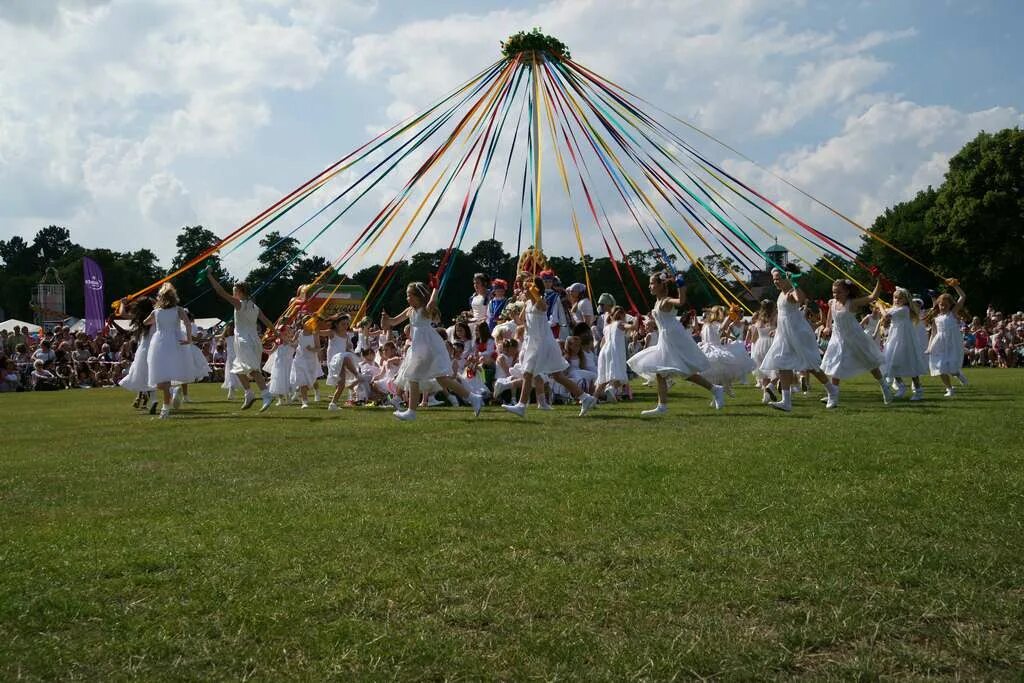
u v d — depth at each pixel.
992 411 8.98
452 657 2.66
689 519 4.25
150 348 10.87
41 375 22.48
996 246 40.50
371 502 4.79
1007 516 4.17
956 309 12.98
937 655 2.61
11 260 91.44
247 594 3.26
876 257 44.00
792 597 3.14
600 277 48.75
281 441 7.71
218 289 11.41
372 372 12.92
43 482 5.68
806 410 10.09
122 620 3.02
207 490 5.32
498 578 3.39
